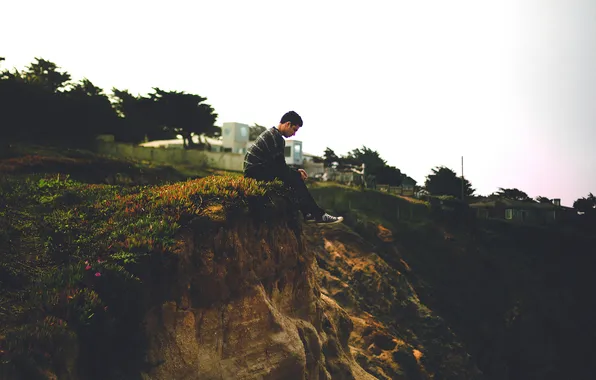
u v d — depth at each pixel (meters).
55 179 13.39
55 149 39.50
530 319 53.28
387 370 33.81
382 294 42.53
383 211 56.81
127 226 8.45
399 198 59.53
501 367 49.41
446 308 51.16
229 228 8.77
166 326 7.64
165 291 7.76
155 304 7.61
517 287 55.88
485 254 58.12
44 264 7.89
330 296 39.19
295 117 9.95
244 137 74.06
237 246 8.80
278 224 10.08
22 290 6.98
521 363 51.00
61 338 5.99
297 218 10.86
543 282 57.94
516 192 85.12
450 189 95.75
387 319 41.25
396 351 35.22
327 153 98.50
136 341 7.10
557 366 51.03
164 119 72.50
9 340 5.66
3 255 7.69
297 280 10.67
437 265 54.31
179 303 7.86
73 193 11.05
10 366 5.39
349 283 42.62
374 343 35.38
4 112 49.53
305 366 9.34
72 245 8.39
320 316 12.00
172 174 44.44
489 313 53.06
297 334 9.43
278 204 10.00
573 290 58.59
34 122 51.88
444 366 40.25
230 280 8.61
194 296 8.12
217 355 8.15
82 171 34.06
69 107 55.81
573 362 51.62
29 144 44.28
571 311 56.28
